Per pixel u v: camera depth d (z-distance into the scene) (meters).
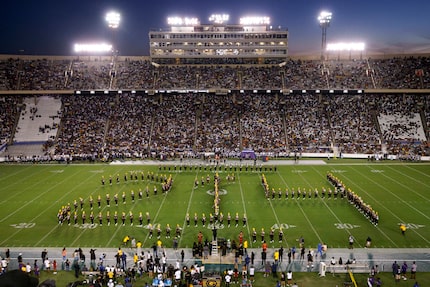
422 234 30.19
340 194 41.19
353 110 73.19
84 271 24.27
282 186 44.88
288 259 26.28
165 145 66.62
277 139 67.62
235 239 29.48
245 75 81.69
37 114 72.81
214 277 22.75
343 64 82.94
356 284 22.95
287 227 31.86
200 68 84.06
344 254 26.80
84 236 30.20
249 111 74.62
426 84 75.12
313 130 69.12
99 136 68.38
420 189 43.09
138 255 26.80
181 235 30.38
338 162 59.47
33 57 82.69
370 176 49.69
